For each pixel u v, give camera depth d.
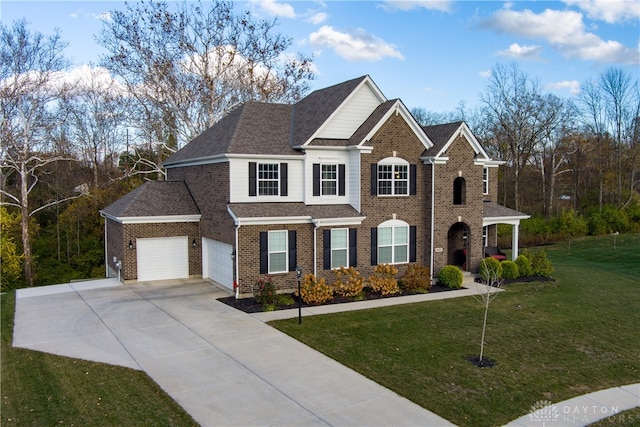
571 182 61.78
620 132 55.59
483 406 11.16
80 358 13.75
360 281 21.47
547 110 51.78
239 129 23.62
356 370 13.04
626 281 27.00
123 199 26.75
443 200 24.94
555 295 22.70
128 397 11.29
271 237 21.53
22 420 10.26
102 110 46.78
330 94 25.77
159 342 15.16
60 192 42.28
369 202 23.77
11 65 33.47
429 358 14.09
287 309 19.28
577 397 11.95
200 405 10.91
